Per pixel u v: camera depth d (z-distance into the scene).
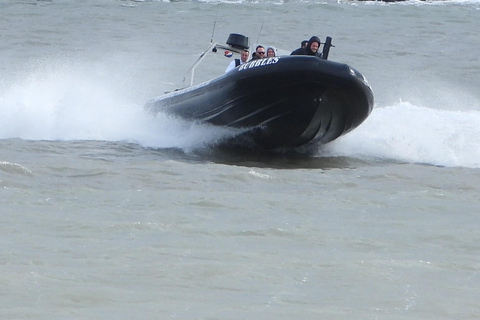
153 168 35.00
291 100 39.84
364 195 30.59
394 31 94.56
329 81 38.62
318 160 41.94
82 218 24.66
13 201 26.83
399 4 111.56
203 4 106.38
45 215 24.86
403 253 21.89
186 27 93.38
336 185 33.44
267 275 19.25
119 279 18.48
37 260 19.73
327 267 20.06
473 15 105.19
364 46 86.75
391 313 16.83
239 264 20.05
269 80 39.16
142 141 44.53
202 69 72.38
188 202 27.83
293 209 27.45
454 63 80.56
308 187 32.69
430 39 91.25
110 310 16.41
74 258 20.08
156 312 16.34
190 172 34.38
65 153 39.88
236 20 97.62
